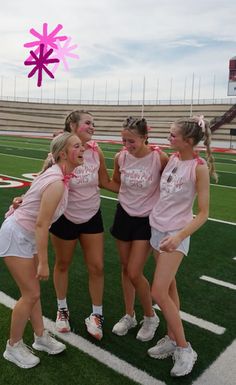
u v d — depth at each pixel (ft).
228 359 9.57
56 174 8.54
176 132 8.79
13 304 11.93
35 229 8.57
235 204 27.71
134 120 9.66
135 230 10.09
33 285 8.89
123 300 12.52
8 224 8.83
